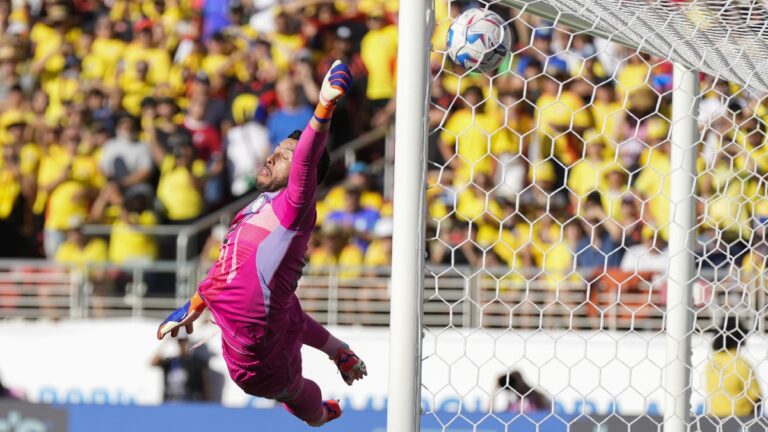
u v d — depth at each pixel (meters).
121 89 40.31
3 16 42.59
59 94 40.44
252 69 39.91
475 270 33.38
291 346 14.81
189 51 40.53
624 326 32.38
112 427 31.30
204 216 38.31
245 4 41.22
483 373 31.47
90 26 42.09
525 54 35.97
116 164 38.38
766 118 28.06
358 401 32.28
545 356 31.38
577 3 14.38
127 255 36.69
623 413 29.95
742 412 26.77
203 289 14.32
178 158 38.38
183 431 30.91
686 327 17.81
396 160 13.66
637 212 33.97
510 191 34.94
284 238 13.86
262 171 14.42
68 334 33.69
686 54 16.64
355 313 34.38
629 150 34.84
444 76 35.81
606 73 35.62
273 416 30.62
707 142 29.61
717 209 29.80
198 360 33.25
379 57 39.94
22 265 34.88
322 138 13.27
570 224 33.94
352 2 40.75
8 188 39.34
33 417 31.64
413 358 13.61
